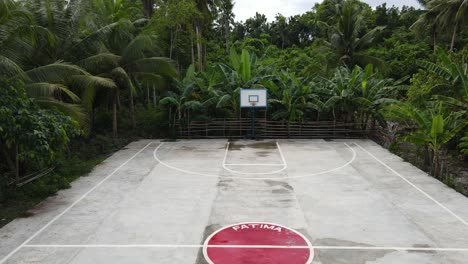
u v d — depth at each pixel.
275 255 6.53
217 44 43.16
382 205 9.02
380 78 19.88
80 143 15.63
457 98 12.78
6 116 8.42
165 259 6.40
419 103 15.09
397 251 6.68
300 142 17.50
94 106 18.19
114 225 7.87
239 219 8.17
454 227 7.73
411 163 13.22
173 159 14.03
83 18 14.21
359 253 6.60
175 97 18.59
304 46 50.16
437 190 10.16
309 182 10.95
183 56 28.86
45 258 6.45
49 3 13.14
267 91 18.80
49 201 9.38
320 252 6.64
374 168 12.52
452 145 14.44
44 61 13.34
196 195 9.81
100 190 10.27
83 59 14.21
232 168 12.62
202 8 26.52
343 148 15.98
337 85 18.22
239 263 6.25
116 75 16.48
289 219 8.16
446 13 26.94
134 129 19.50
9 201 9.29
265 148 16.09
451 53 15.84
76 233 7.47
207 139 18.47
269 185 10.68
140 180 11.24
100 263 6.28
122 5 22.92
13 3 11.84
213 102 18.30
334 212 8.57
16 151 9.80
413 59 31.48
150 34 18.22
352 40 26.12
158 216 8.37
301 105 18.36
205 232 7.50
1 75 9.66
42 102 11.20
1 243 7.04
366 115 18.53
